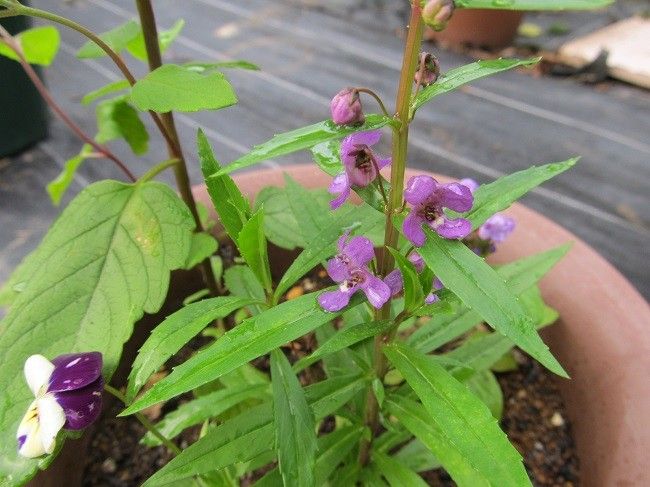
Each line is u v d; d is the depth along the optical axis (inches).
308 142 5.3
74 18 25.0
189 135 19.5
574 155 19.7
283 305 6.1
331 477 9.2
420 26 5.2
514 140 20.2
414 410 7.6
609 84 23.5
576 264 10.7
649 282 15.8
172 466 6.9
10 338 7.6
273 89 21.8
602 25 26.9
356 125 5.4
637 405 8.9
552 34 26.3
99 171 18.4
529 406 10.9
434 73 5.8
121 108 10.8
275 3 27.2
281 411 6.2
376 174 6.1
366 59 23.9
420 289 6.3
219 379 10.2
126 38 8.9
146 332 11.4
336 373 9.3
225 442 7.1
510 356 11.4
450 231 5.8
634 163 19.5
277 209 10.6
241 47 24.0
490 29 24.4
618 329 9.8
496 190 6.9
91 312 7.8
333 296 6.1
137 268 8.1
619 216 17.5
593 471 9.3
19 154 19.3
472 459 5.6
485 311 5.4
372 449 9.0
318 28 25.7
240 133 19.8
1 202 17.8
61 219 8.4
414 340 8.7
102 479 10.1
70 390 6.6
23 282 8.6
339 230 7.1
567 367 10.5
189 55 23.2
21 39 9.0
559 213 17.6
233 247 12.4
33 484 8.4
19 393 7.3
